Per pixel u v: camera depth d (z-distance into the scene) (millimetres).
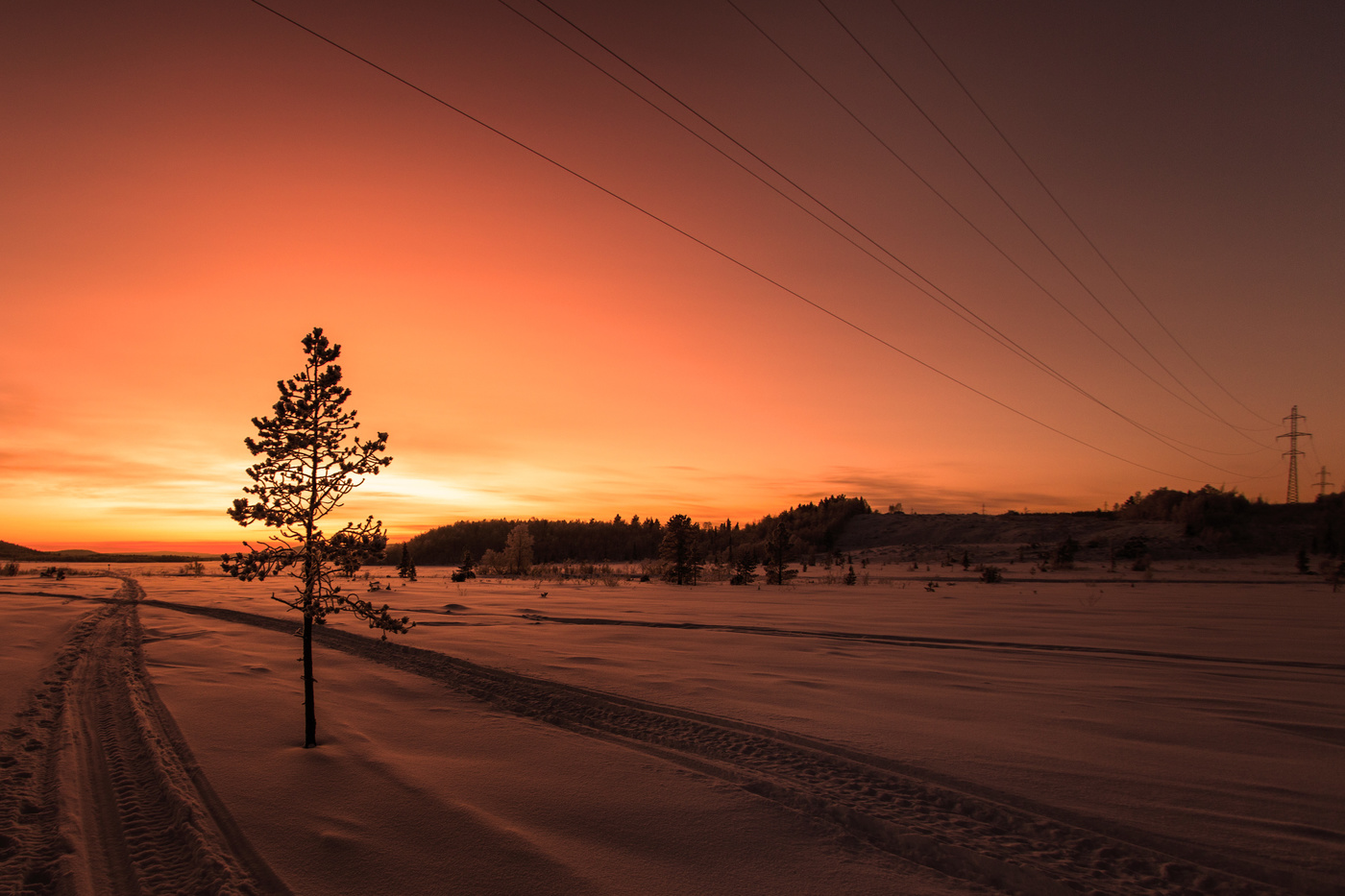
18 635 14672
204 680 10438
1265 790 6051
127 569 75875
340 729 7875
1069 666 12688
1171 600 33062
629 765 6680
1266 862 4676
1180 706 9297
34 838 4746
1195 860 4742
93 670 10961
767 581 56719
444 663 12406
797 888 4281
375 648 14148
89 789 5793
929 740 7516
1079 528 136375
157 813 5320
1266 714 8867
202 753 6770
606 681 10742
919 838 5027
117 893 4090
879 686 10555
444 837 4945
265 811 5344
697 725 8156
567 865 4535
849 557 116250
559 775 6383
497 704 9391
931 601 32125
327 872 4383
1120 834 5160
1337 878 4445
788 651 14344
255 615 20297
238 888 4098
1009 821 5379
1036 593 41062
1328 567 61781
